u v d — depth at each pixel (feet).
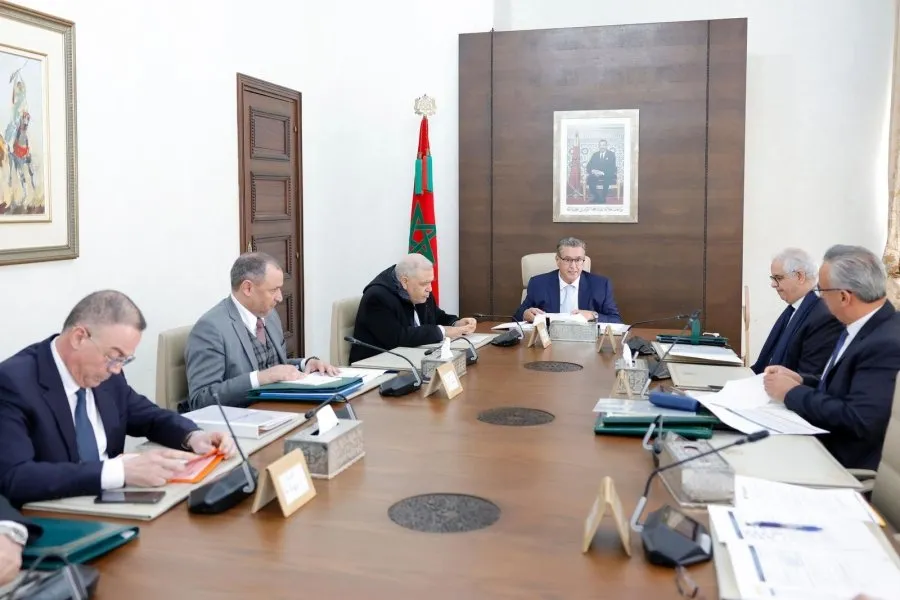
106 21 12.64
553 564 4.33
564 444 6.70
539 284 15.65
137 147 13.47
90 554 4.41
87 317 6.11
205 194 15.46
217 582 4.14
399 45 19.22
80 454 6.36
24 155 11.00
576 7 19.62
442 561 4.38
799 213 18.62
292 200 18.98
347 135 19.75
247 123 16.84
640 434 6.91
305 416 7.47
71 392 6.32
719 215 17.60
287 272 18.92
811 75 18.28
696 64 17.43
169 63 14.23
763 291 18.97
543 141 18.35
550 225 18.52
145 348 13.79
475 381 9.43
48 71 11.41
